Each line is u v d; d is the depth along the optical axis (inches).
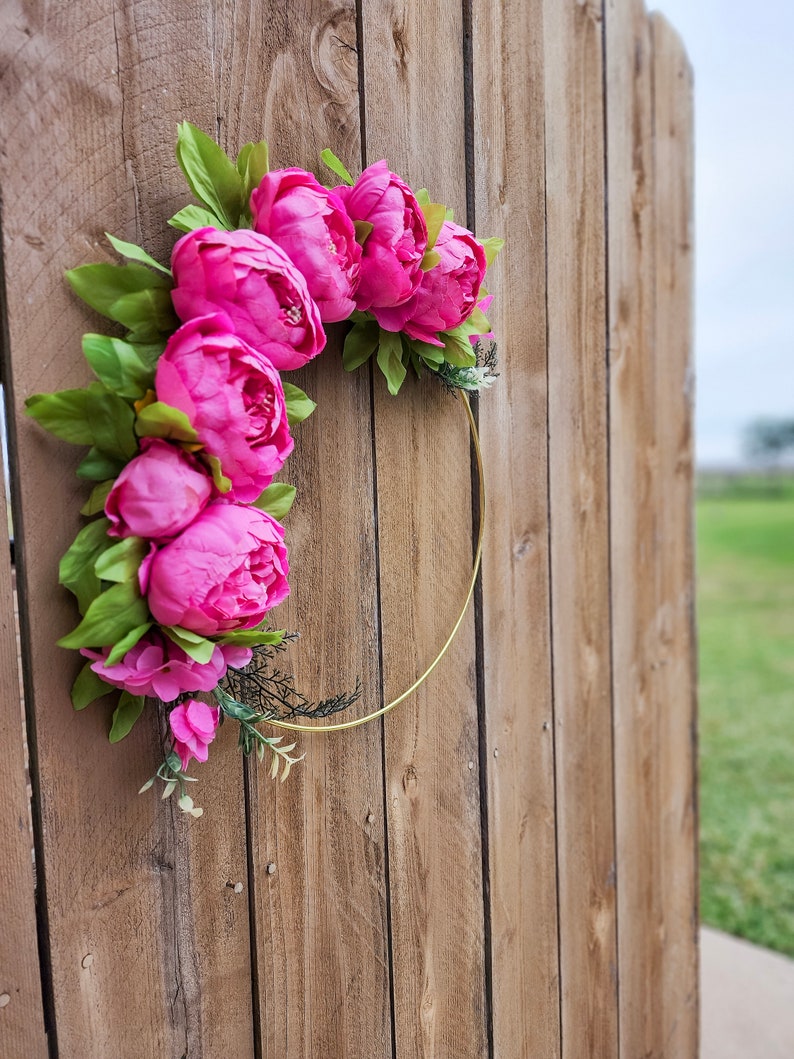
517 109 32.3
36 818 19.2
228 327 18.8
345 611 26.1
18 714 18.9
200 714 19.4
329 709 24.0
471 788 31.2
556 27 34.4
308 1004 25.3
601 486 39.3
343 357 25.1
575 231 36.4
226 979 23.1
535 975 35.1
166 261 21.0
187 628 18.6
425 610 28.8
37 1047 19.3
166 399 18.0
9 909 18.8
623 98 39.7
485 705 31.5
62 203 19.2
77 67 19.3
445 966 30.2
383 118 26.6
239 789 23.3
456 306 24.6
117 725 19.9
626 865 42.8
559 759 36.5
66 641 17.6
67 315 19.3
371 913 27.3
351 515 26.1
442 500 29.3
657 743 45.8
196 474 18.3
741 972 71.2
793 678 156.6
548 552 35.2
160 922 21.6
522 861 34.0
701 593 225.6
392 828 27.9
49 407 18.1
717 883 89.5
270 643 20.1
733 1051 60.0
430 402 28.7
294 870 24.8
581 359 37.2
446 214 25.5
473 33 29.9
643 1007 44.7
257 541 19.0
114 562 18.0
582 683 38.2
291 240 20.5
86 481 19.6
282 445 19.7
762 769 118.3
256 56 23.0
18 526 18.8
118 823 20.6
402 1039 28.5
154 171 20.8
